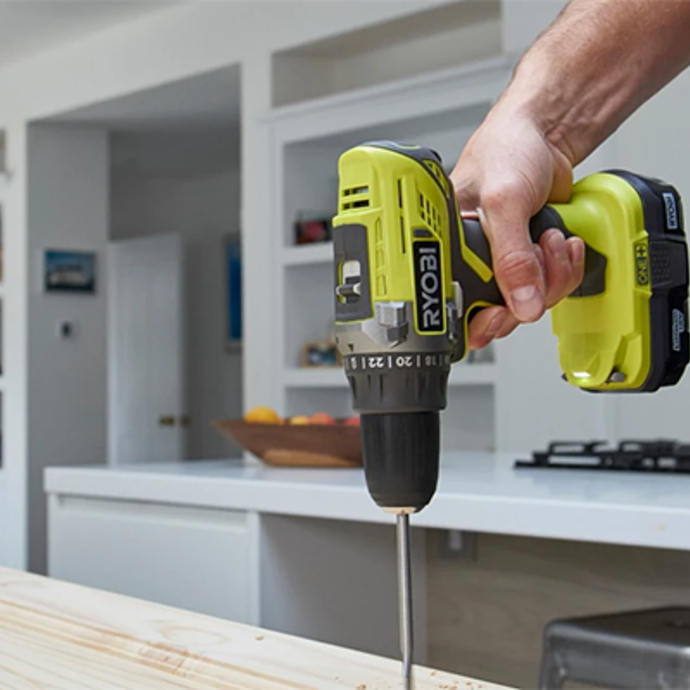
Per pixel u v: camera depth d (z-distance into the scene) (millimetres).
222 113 4895
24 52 4820
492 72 3242
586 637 1221
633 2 811
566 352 837
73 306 5160
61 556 1823
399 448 577
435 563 1734
